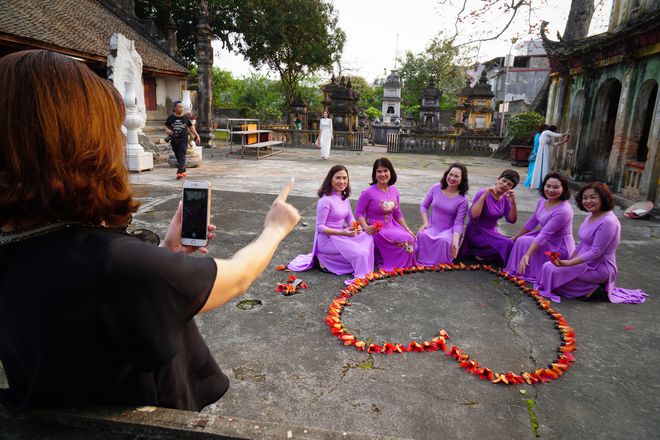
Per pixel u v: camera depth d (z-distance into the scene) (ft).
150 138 51.83
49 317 2.50
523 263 14.43
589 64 33.55
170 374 3.42
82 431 2.99
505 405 8.14
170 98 64.85
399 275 14.99
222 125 109.09
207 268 2.81
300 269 15.07
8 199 2.45
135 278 2.47
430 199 16.97
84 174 2.58
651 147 25.72
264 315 11.61
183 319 2.71
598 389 8.76
